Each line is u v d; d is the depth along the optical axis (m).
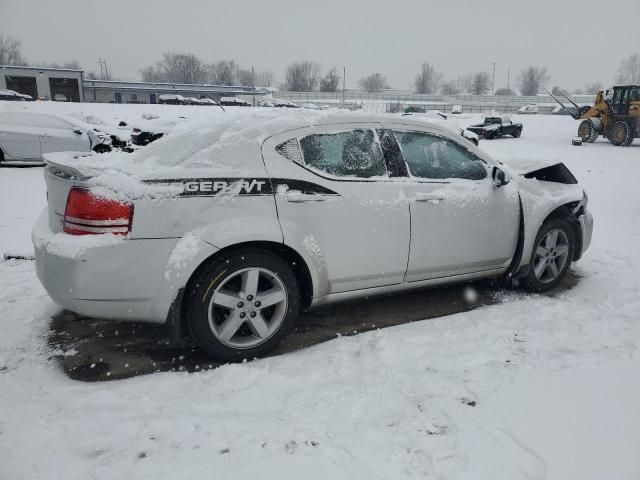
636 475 2.01
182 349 3.18
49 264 2.74
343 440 2.22
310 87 96.69
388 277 3.47
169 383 2.74
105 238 2.68
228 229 2.85
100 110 30.72
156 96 66.19
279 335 3.12
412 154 3.61
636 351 3.02
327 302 3.34
